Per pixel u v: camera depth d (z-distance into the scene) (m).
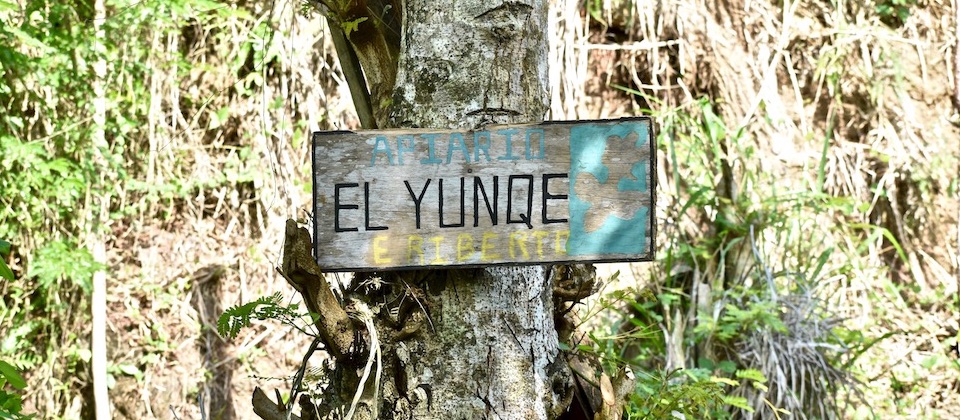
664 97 5.42
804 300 4.10
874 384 4.75
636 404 2.53
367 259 1.82
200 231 4.95
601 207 1.81
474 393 1.86
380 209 1.83
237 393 4.76
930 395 4.73
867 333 4.91
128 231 4.86
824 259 4.28
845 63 5.51
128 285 4.80
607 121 1.82
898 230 5.40
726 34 5.42
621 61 5.47
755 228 4.30
